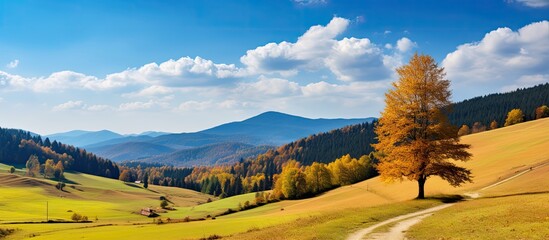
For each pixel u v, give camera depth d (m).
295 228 32.72
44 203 175.38
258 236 31.20
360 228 30.83
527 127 128.88
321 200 111.50
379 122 45.47
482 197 45.97
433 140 43.66
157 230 52.03
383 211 38.50
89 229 73.00
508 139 113.69
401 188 91.12
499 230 24.45
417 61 44.28
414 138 44.81
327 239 26.78
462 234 24.88
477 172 79.06
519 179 57.34
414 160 43.47
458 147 43.25
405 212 38.41
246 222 46.72
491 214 30.20
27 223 103.19
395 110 44.22
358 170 160.88
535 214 27.95
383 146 45.34
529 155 78.38
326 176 155.62
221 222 53.28
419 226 29.67
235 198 176.88
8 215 131.12
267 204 141.25
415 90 43.66
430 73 44.03
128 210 166.50
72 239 52.84
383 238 26.09
